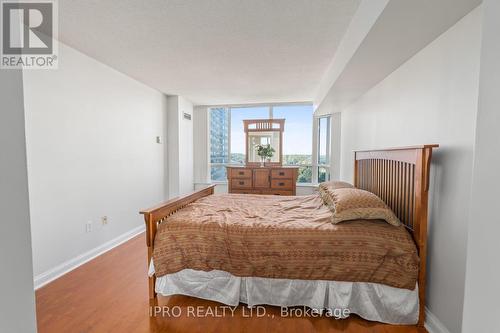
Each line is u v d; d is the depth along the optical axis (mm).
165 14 1755
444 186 1452
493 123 577
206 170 4914
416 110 1770
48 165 2146
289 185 4305
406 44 1622
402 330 1540
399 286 1529
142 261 2545
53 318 1674
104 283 2117
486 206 592
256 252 1666
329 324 1608
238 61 2617
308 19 1805
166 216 2047
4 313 506
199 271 1776
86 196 2562
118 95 2998
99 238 2742
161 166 4004
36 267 2059
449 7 1224
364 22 1540
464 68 1309
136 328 1587
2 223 497
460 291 1318
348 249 1585
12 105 509
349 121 3605
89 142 2588
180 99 4219
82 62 2469
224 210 2209
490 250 583
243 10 1698
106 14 1756
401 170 1816
